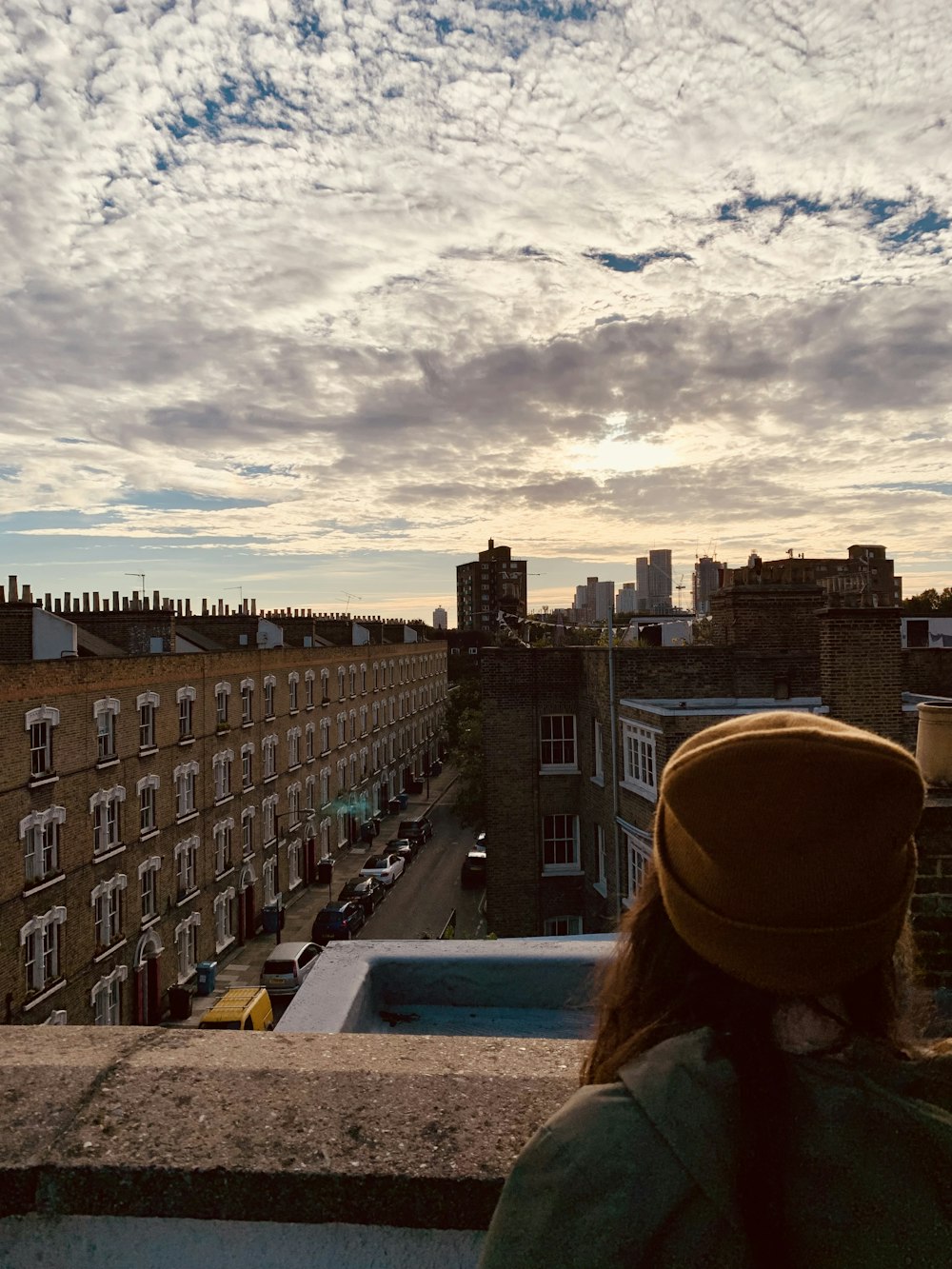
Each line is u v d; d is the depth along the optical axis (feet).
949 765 14.53
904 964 3.64
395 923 131.34
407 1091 5.72
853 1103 2.86
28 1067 6.08
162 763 101.04
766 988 2.90
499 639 119.24
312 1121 5.39
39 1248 5.26
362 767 188.14
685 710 63.67
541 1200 2.83
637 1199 2.69
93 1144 5.24
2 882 73.72
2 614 96.99
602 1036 3.80
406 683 235.20
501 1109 5.51
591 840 79.56
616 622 153.58
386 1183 4.89
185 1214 5.05
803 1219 2.66
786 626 76.02
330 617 211.61
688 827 3.05
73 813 83.56
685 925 3.21
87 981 85.20
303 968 100.53
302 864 149.07
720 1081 2.87
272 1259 5.11
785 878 2.79
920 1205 2.68
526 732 83.46
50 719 80.23
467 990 10.48
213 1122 5.41
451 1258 4.97
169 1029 6.84
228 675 119.34
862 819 2.79
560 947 10.80
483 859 149.28
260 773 130.31
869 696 57.16
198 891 108.47
